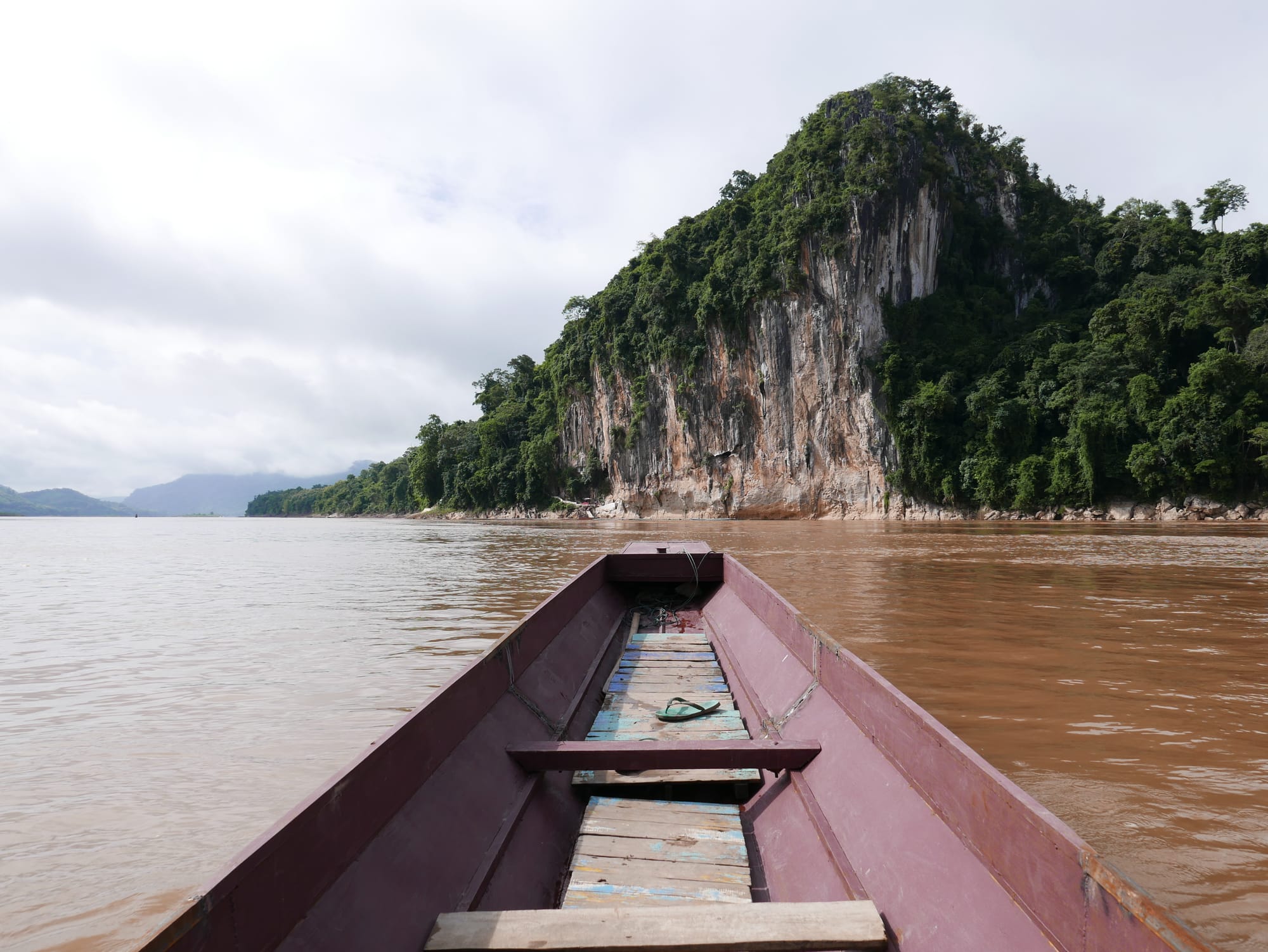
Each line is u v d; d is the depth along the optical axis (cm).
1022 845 195
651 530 4538
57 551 3322
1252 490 4212
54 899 369
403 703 697
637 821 339
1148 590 1351
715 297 6050
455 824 286
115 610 1357
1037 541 2731
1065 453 4697
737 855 307
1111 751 531
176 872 395
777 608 527
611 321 7194
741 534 3609
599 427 7600
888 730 301
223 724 639
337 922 209
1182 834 405
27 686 780
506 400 9831
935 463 5212
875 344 5494
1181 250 5784
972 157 6500
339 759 556
